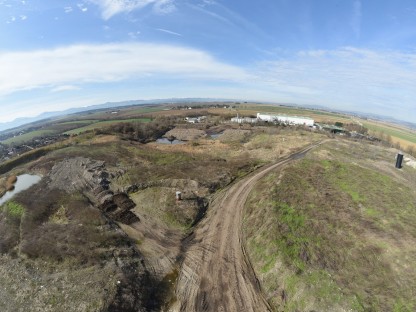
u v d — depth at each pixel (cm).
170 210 3158
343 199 3045
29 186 4178
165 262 2322
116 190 3769
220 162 4853
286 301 1873
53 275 2034
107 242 2419
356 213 2802
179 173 4231
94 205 3316
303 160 4234
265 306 1864
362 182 3428
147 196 3547
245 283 2069
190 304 1897
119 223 2927
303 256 2183
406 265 2122
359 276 2048
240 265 2261
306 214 2758
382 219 2691
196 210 3167
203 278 2133
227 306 1870
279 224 2559
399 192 3198
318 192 3192
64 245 2350
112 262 2166
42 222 2847
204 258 2364
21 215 2989
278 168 4359
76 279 1975
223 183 3944
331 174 3688
